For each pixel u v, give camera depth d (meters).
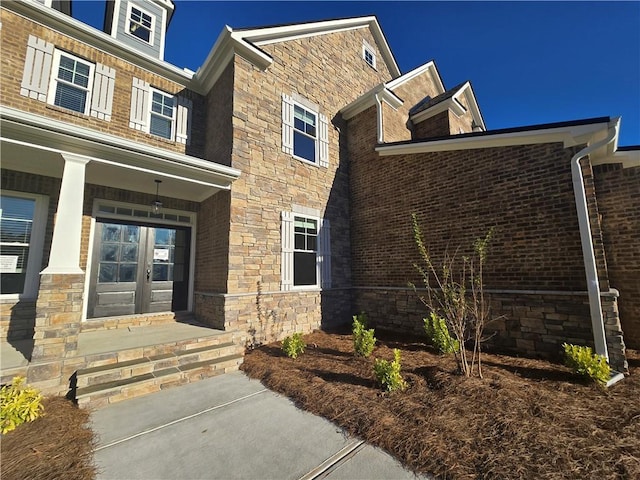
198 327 6.04
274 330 6.55
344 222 8.71
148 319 6.43
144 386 3.99
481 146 5.95
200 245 7.38
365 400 3.41
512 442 2.45
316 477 2.30
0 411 2.78
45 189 5.52
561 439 2.45
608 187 5.64
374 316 7.79
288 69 8.03
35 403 3.04
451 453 2.39
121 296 6.34
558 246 4.89
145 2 8.54
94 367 4.08
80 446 2.72
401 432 2.73
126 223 6.55
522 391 3.33
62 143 4.20
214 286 6.46
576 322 4.61
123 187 6.30
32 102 5.74
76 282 4.03
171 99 7.79
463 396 3.27
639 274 5.26
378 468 2.38
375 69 11.44
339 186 8.80
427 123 10.39
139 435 2.97
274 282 6.73
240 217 6.32
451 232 6.36
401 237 7.40
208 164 5.64
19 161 4.71
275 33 7.69
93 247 6.07
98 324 5.81
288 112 7.80
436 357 4.86
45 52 6.02
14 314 5.05
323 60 9.19
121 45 6.83
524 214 5.31
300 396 3.73
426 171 6.99
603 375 3.54
